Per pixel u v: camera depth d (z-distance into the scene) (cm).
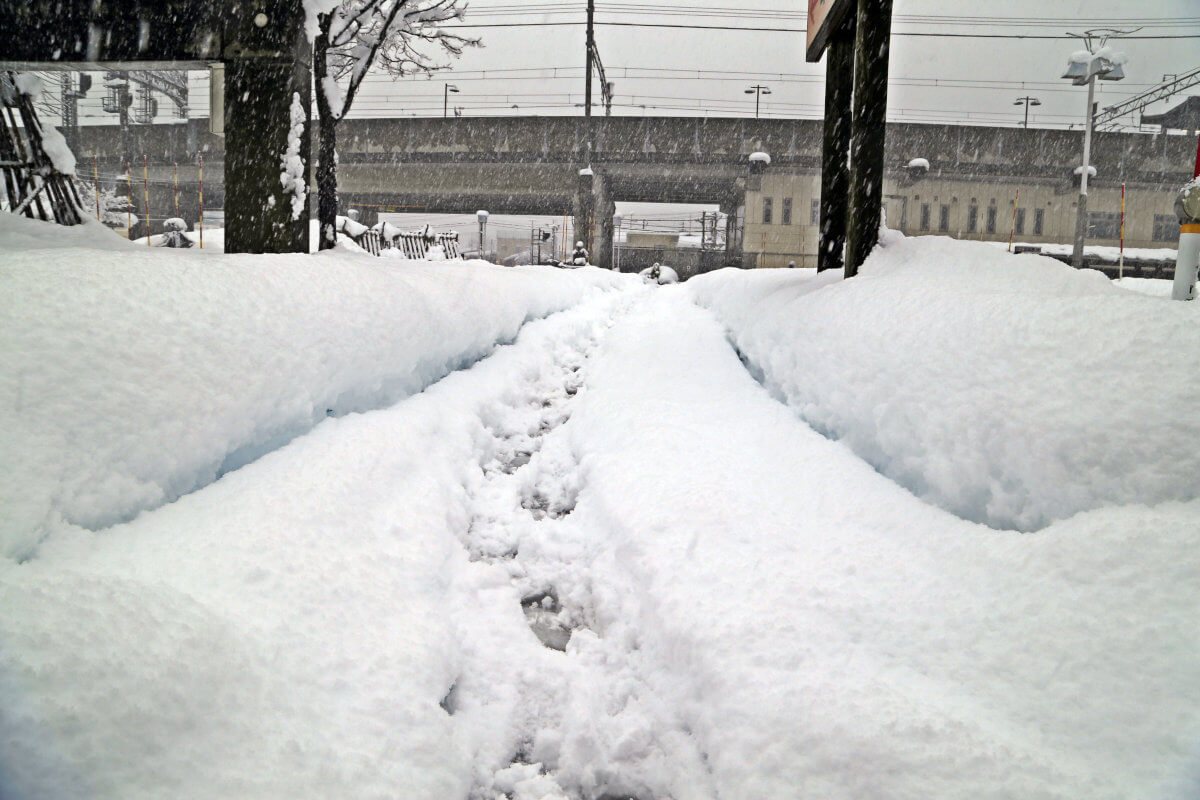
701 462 367
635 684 232
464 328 577
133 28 716
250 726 165
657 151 3944
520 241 7506
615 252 4906
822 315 435
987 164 3803
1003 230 3903
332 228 1019
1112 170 3803
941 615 213
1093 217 3906
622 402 499
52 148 721
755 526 290
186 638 175
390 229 1688
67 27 719
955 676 189
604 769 198
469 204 4944
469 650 249
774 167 3928
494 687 232
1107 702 166
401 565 266
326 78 992
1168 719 157
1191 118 4434
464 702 224
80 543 211
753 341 602
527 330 879
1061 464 233
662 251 4888
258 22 707
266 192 728
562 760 204
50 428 219
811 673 195
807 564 256
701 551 272
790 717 179
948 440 278
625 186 4594
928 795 150
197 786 146
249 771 154
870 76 518
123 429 236
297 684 185
